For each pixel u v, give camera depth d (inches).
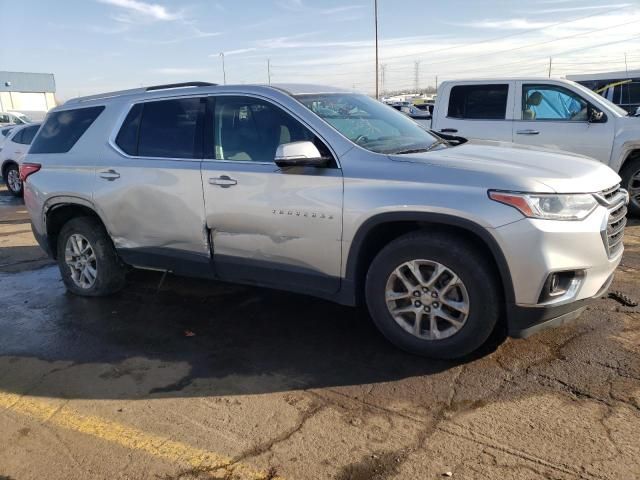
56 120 211.3
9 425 122.2
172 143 175.6
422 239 135.1
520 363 138.2
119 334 170.6
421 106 1035.3
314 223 146.8
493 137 330.0
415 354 145.1
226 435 114.8
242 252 162.9
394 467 102.4
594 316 163.8
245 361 148.4
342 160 144.7
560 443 106.8
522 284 125.6
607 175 143.3
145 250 184.9
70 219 210.8
